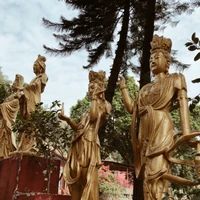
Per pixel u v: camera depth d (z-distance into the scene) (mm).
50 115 7129
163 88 4676
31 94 8906
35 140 7578
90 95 5938
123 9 13219
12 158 7785
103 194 10031
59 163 7980
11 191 7281
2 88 13648
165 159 4289
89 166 5363
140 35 14219
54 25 13109
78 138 5672
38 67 9359
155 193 4086
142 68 10492
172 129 4516
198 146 4125
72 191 5527
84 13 12938
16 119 9328
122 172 12930
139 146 4668
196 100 3539
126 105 5047
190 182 3883
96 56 13633
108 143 11406
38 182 7469
